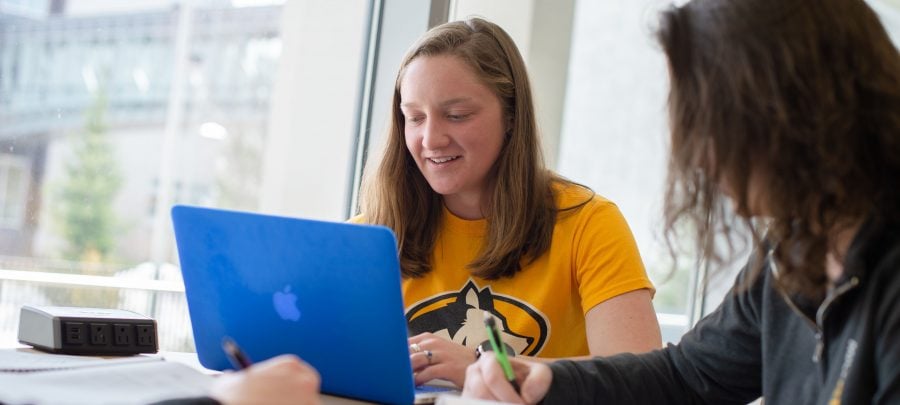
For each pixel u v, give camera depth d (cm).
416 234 177
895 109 100
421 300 174
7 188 239
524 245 170
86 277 231
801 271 104
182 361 145
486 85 170
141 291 235
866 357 98
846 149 100
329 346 123
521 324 166
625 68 288
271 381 90
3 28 234
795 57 102
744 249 114
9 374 112
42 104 245
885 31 106
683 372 134
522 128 173
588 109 282
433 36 176
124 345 145
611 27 281
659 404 132
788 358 115
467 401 104
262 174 267
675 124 110
